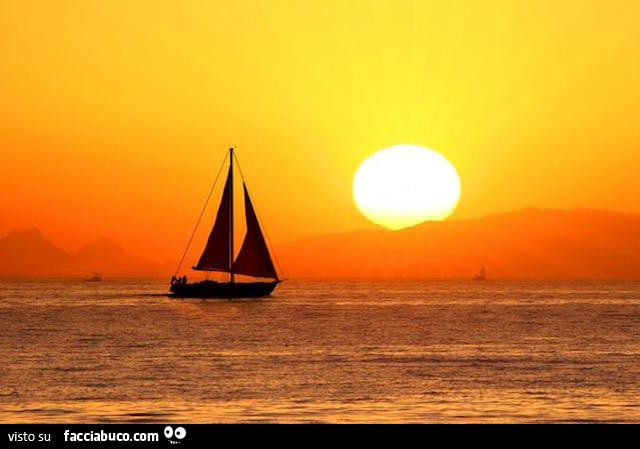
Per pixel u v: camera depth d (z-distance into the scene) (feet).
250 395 422.82
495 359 564.30
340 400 408.87
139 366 528.22
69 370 510.58
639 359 565.53
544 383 460.55
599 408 386.52
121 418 360.89
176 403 400.88
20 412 375.66
